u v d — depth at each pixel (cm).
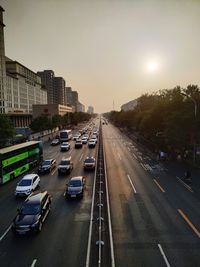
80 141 6122
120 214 1966
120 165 3972
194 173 3403
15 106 13188
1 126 4784
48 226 1778
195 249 1435
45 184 2920
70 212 2036
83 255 1391
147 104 8856
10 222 1889
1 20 10450
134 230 1683
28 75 15625
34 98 16875
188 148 4459
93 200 2328
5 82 10950
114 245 1488
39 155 4209
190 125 3828
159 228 1708
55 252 1430
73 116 15775
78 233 1659
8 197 2509
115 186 2780
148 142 6731
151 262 1309
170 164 4034
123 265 1284
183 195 2444
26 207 1795
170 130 4141
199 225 1755
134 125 8888
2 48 10694
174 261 1317
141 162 4219
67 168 3397
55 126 10356
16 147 3434
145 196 2417
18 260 1358
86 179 3106
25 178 2666
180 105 4569
